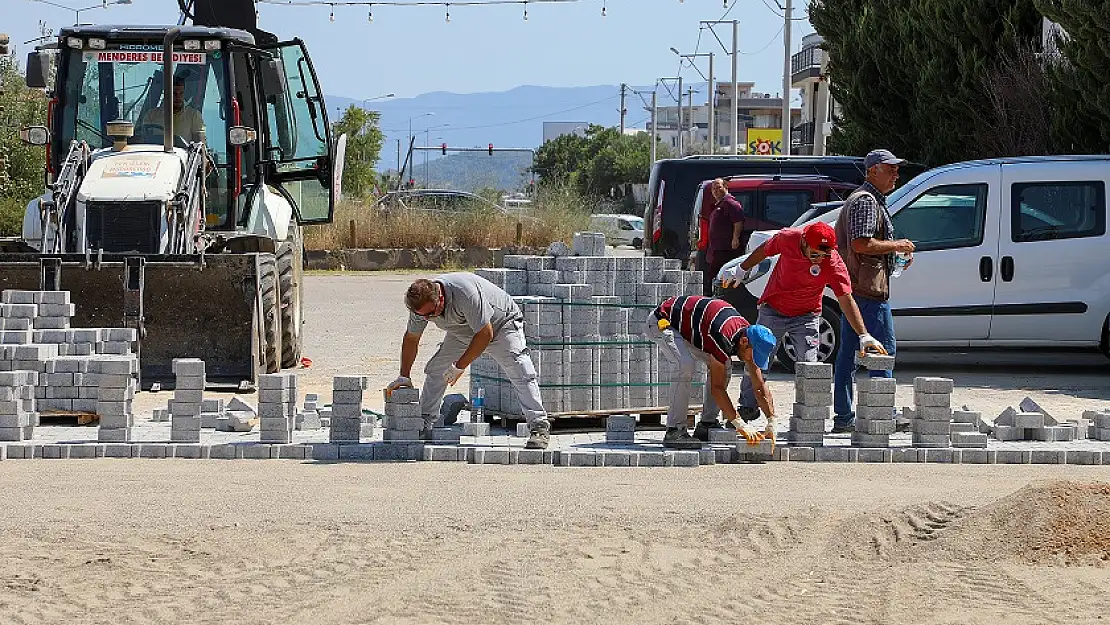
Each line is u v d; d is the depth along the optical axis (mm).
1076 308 16906
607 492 9695
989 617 6836
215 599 7102
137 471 10484
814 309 11961
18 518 8742
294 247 18016
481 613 6891
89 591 7219
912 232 17109
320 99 18859
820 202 21094
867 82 29312
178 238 15898
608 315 12578
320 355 19312
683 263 22484
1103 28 20750
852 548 8078
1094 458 11281
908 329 17031
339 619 6789
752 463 11109
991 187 17047
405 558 7863
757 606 7035
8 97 42594
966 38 26000
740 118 121375
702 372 12859
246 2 20172
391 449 11219
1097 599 7105
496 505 9211
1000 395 15734
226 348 15516
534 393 11312
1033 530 7988
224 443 11328
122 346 12875
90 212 15867
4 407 11430
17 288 15195
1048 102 23359
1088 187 17000
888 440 11398
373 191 64562
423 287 10820
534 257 12734
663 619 6824
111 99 17359
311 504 9211
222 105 17391
